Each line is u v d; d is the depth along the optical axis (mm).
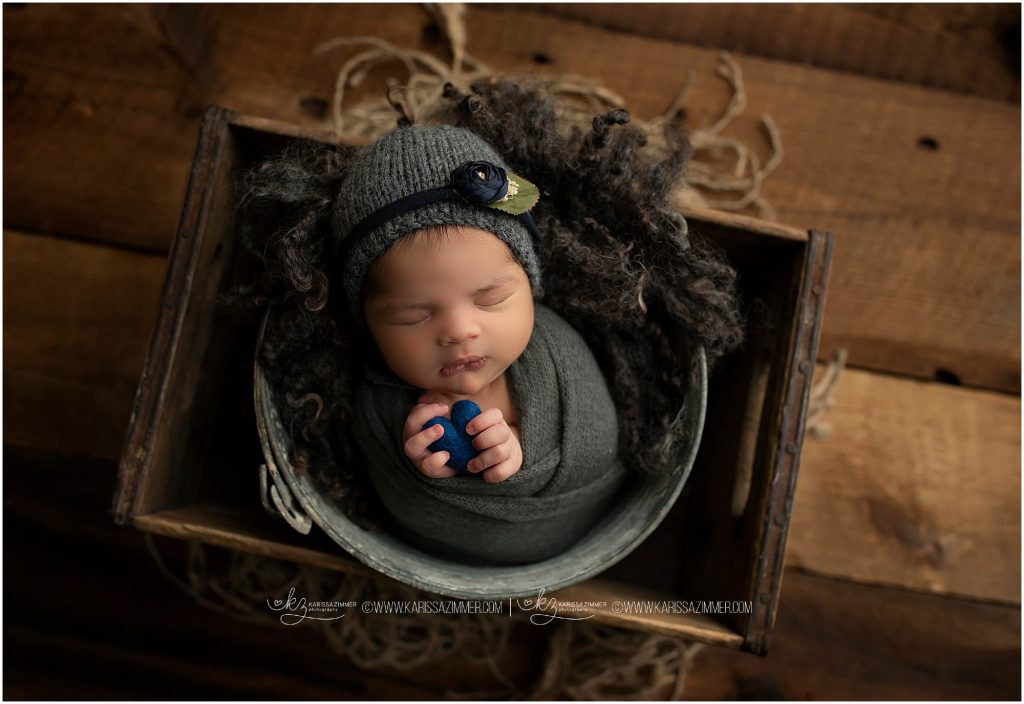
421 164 801
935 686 1226
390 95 957
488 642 1211
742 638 896
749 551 925
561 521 937
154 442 854
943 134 1290
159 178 1230
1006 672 1228
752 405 1013
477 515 899
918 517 1243
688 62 1285
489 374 845
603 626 1186
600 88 1269
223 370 1017
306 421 927
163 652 1206
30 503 1193
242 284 971
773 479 903
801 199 1271
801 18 1294
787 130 1281
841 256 1268
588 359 929
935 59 1298
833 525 1237
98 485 1197
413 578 825
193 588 1200
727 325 944
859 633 1231
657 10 1286
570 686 1204
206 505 1025
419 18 1270
